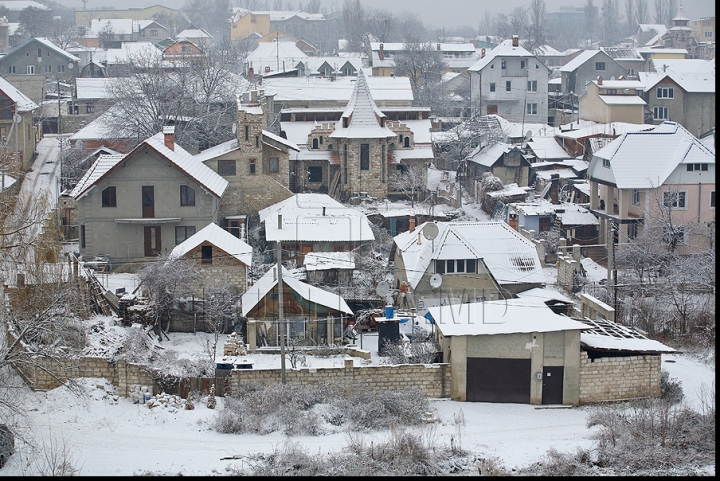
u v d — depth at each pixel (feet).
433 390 120.57
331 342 136.87
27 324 108.78
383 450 99.81
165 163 174.91
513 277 160.76
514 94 326.85
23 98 245.65
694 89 305.94
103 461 96.07
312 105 277.03
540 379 119.55
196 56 298.97
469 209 230.27
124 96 247.50
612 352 120.57
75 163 233.76
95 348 120.98
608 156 191.52
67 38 533.14
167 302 140.46
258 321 135.13
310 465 95.91
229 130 252.01
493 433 108.99
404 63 384.68
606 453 101.30
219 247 146.20
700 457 101.40
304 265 166.09
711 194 186.50
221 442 103.96
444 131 304.50
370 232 183.73
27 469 92.58
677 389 121.90
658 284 157.17
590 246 181.47
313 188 241.35
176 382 115.34
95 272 165.07
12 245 112.16
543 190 234.58
